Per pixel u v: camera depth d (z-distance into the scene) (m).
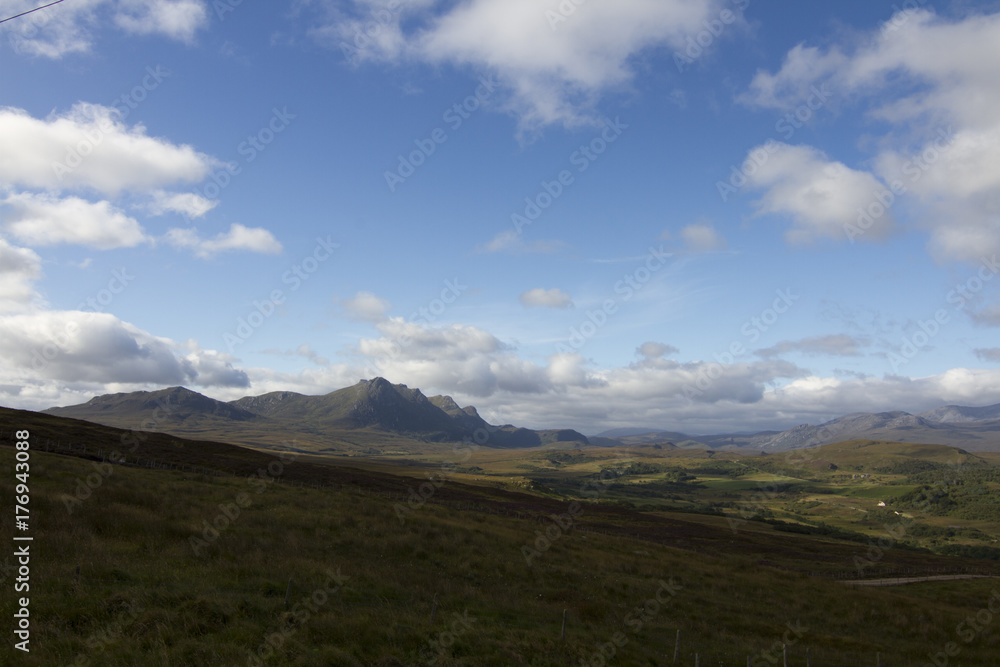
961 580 69.38
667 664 23.12
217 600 19.67
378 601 24.58
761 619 35.44
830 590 47.62
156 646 15.73
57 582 19.45
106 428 98.75
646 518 113.88
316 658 16.56
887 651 31.08
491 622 24.53
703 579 44.88
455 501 87.75
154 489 41.41
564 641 22.73
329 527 39.00
